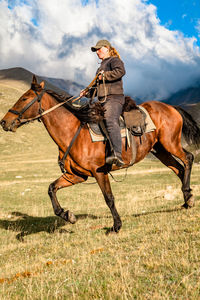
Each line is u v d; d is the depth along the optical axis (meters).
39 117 5.66
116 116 5.46
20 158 58.09
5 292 3.62
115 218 5.71
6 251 5.89
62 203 14.98
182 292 2.95
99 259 4.30
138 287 3.15
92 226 7.11
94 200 15.47
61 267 4.22
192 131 6.97
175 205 8.80
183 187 6.86
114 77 5.44
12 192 20.83
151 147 6.40
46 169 42.09
